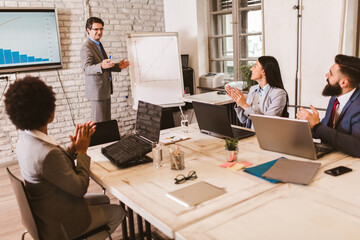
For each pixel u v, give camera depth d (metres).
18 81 1.45
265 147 2.06
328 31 3.34
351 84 1.90
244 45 4.96
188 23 5.40
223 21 5.22
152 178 1.73
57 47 4.72
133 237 2.28
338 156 1.87
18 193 1.54
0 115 4.48
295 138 1.82
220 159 1.96
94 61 4.27
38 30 4.56
